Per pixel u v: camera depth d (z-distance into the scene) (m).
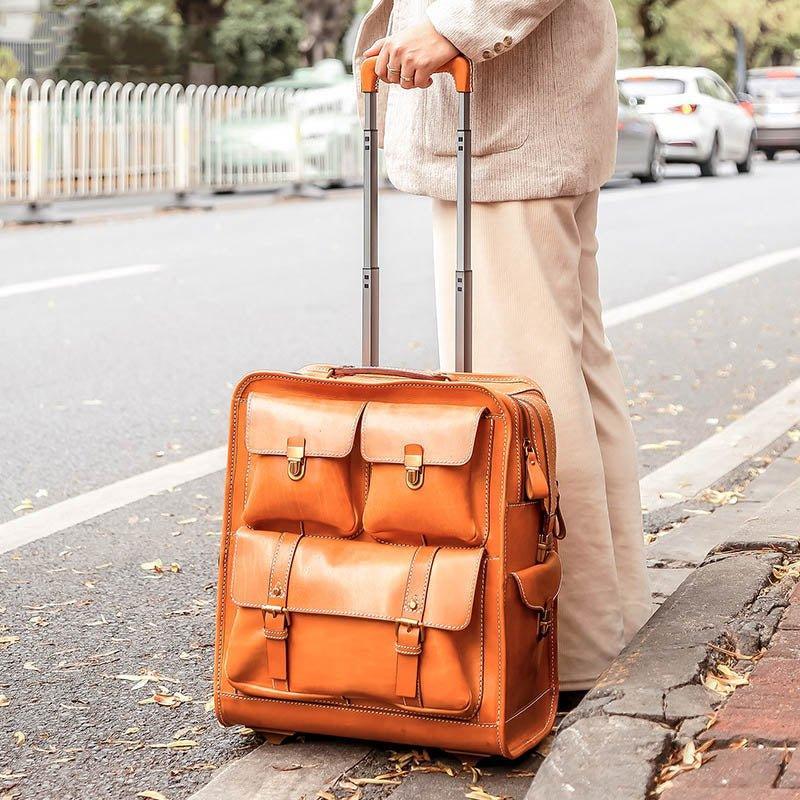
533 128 3.29
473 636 2.94
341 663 2.99
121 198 19.17
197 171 18.72
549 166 3.29
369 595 2.95
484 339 3.35
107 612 4.15
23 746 3.23
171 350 8.56
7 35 32.00
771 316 9.85
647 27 40.19
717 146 25.62
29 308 10.02
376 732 3.03
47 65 31.61
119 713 3.41
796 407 6.96
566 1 3.29
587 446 3.37
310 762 3.08
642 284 11.48
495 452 2.92
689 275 11.95
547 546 3.08
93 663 3.74
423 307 10.30
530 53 3.29
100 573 4.53
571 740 2.76
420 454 2.93
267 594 3.03
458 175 3.19
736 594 3.46
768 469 5.65
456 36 3.11
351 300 10.55
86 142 16.91
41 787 3.02
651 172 23.36
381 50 3.17
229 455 3.14
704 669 3.01
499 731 2.93
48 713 3.41
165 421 6.79
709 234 14.95
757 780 2.52
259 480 3.06
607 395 3.62
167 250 13.44
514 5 3.11
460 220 3.20
